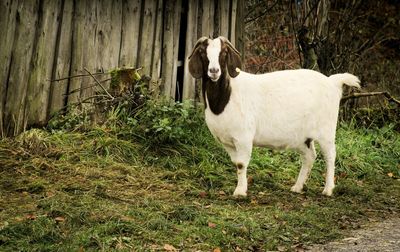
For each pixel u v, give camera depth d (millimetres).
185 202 6555
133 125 8352
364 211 6887
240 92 6859
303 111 7129
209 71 6457
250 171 8133
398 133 10398
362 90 11883
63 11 8398
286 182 7977
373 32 15172
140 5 9070
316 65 10766
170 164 7801
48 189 6566
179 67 9562
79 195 6434
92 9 8625
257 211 6484
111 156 7680
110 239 5254
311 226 6129
